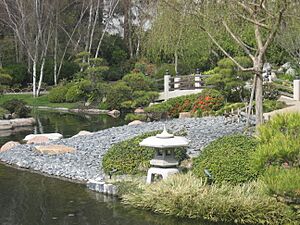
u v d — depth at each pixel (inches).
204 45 473.4
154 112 799.7
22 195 374.0
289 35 436.1
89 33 1489.9
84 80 1127.6
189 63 1058.7
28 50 1348.4
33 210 336.2
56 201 355.6
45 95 1272.1
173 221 305.3
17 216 324.5
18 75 1390.3
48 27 1422.2
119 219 311.9
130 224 302.5
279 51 973.8
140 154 406.3
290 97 830.5
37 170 461.7
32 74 1413.6
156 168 362.9
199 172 328.5
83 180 416.5
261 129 282.4
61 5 1423.5
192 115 773.9
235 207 298.0
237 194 303.4
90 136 612.1
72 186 397.7
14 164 491.2
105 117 928.9
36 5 1310.3
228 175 315.9
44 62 1344.7
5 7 1454.2
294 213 280.8
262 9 386.3
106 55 1531.7
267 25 400.2
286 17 392.8
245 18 395.5
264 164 265.3
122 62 1483.8
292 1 367.9
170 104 819.4
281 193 249.9
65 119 904.3
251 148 324.2
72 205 344.8
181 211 310.2
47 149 518.9
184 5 425.1
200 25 430.0
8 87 1278.3
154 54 563.5
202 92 818.2
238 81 769.6
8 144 578.6
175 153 409.1
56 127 787.4
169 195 319.6
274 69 1025.5
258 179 301.7
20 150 543.8
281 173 251.9
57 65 1440.7
